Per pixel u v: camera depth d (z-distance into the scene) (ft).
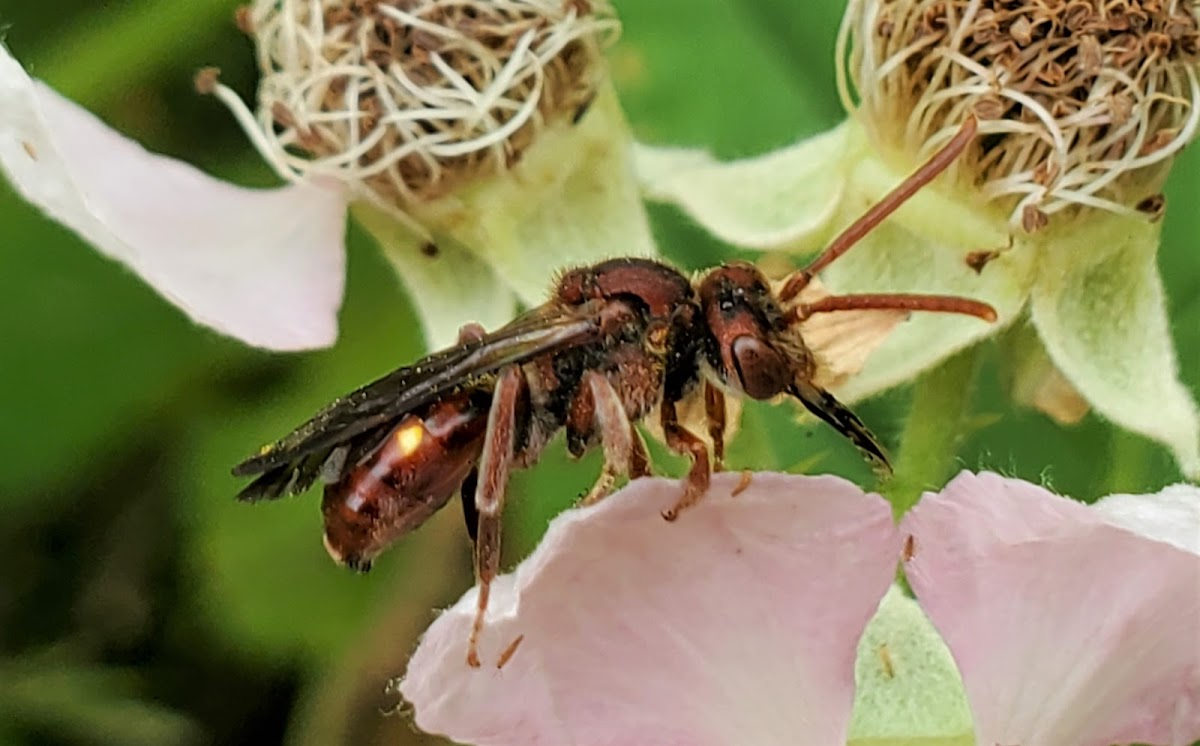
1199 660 0.37
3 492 0.48
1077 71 0.40
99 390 0.48
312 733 0.48
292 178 0.42
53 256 0.48
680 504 0.36
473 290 0.42
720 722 0.37
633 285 0.38
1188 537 0.36
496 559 0.37
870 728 0.38
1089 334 0.41
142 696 0.48
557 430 0.38
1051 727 0.37
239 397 0.48
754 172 0.42
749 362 0.37
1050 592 0.37
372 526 0.38
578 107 0.42
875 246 0.41
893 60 0.40
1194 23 0.40
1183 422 0.40
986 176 0.40
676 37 0.46
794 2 0.46
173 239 0.42
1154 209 0.40
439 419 0.38
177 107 0.49
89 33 0.48
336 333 0.42
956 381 0.41
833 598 0.37
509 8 0.42
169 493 0.48
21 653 0.48
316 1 0.42
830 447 0.42
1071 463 0.43
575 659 0.37
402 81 0.42
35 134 0.39
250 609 0.48
